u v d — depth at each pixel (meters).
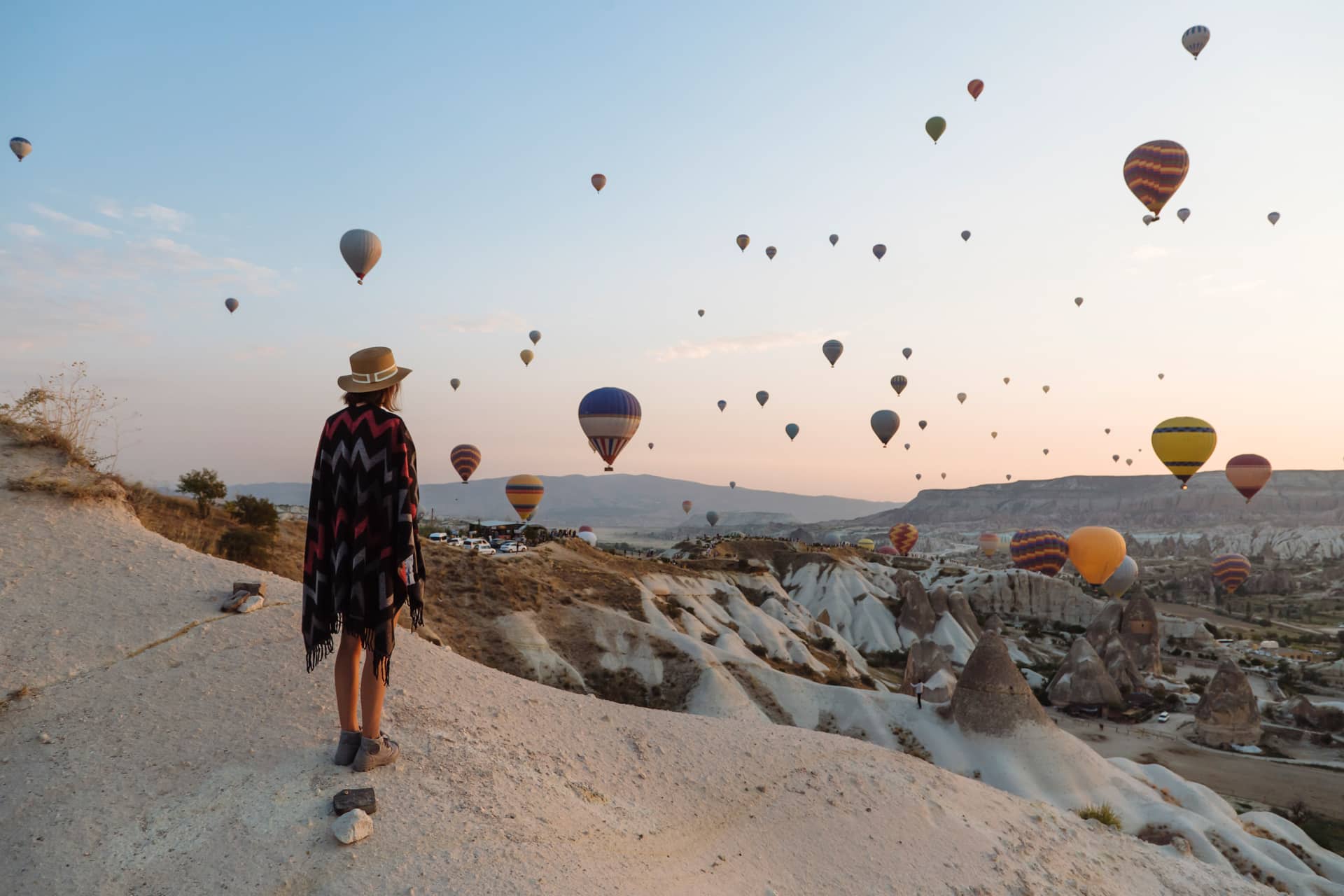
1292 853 26.81
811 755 8.66
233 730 5.48
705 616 82.31
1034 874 7.70
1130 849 9.67
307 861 4.32
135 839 4.35
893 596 138.00
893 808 7.97
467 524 193.38
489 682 7.71
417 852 4.56
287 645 6.79
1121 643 96.25
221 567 8.09
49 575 7.03
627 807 6.34
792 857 6.56
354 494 5.11
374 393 5.27
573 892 4.61
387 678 5.29
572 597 62.50
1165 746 73.44
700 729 8.55
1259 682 108.50
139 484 9.77
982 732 42.81
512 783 5.73
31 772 4.82
